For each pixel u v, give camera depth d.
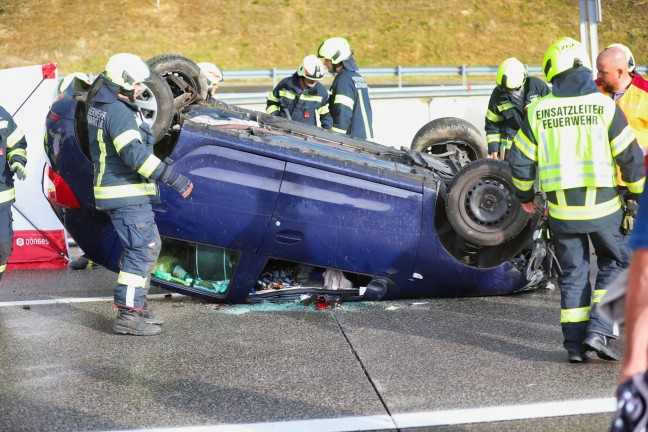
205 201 5.78
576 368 4.59
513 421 3.80
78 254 8.69
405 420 3.83
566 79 4.70
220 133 5.84
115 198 5.31
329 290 6.10
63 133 5.80
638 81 5.94
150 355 4.94
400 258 6.01
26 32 33.34
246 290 6.05
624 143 4.57
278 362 4.76
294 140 6.29
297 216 5.84
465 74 21.28
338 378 4.46
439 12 35.44
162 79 5.70
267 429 3.74
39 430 3.79
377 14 35.38
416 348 5.02
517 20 35.19
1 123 5.86
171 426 3.80
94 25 33.84
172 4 35.44
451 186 5.93
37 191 7.92
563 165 4.62
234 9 35.16
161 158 6.11
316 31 34.28
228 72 20.61
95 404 4.11
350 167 5.92
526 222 5.93
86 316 5.95
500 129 8.76
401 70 21.31
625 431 2.12
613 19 34.41
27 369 4.70
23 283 7.23
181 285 6.07
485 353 4.90
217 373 4.57
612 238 4.64
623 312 2.29
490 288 6.21
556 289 6.62
